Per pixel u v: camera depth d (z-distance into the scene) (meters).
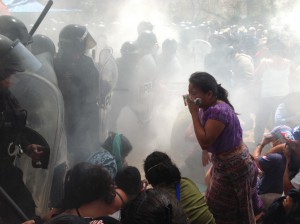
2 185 3.45
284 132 4.20
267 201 4.26
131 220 1.91
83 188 2.69
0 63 3.46
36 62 3.74
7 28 4.34
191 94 3.60
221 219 3.78
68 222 2.07
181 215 1.97
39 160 3.70
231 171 3.65
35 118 3.98
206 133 3.55
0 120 3.37
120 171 3.24
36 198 3.95
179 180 2.93
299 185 3.81
